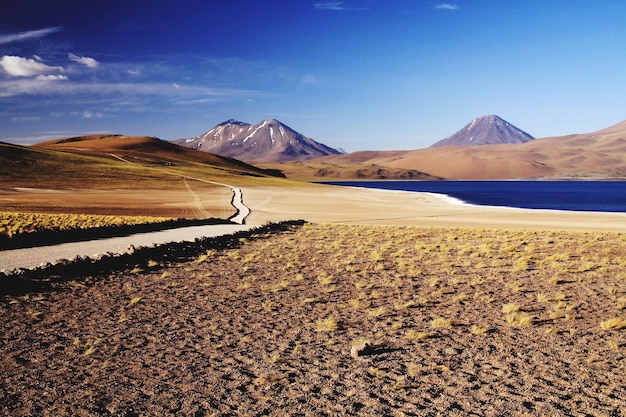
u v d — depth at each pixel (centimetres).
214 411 701
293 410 700
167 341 1040
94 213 6000
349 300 1433
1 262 1900
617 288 1499
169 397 751
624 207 9962
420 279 1734
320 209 7362
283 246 2695
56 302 1383
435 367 864
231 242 2802
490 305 1338
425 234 3300
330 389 775
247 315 1262
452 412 687
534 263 2042
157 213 6216
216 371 860
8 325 1149
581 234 3234
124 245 2489
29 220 3994
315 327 1146
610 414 679
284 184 15612
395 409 698
